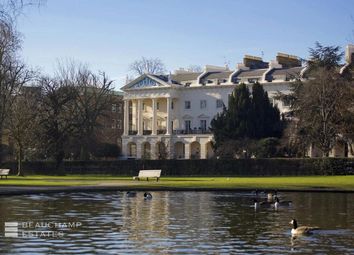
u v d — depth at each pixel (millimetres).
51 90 95125
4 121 83625
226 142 103625
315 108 91750
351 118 89750
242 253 20969
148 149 135375
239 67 132750
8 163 100938
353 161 86812
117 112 147000
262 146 99438
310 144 93625
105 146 125438
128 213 33281
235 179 74500
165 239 23766
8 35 64000
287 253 21016
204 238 24141
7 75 74500
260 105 107000
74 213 32938
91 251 21141
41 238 23828
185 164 96000
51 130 94875
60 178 81312
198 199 43875
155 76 134500
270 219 30906
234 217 31750
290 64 132125
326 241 23500
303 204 39906
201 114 131125
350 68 100938
